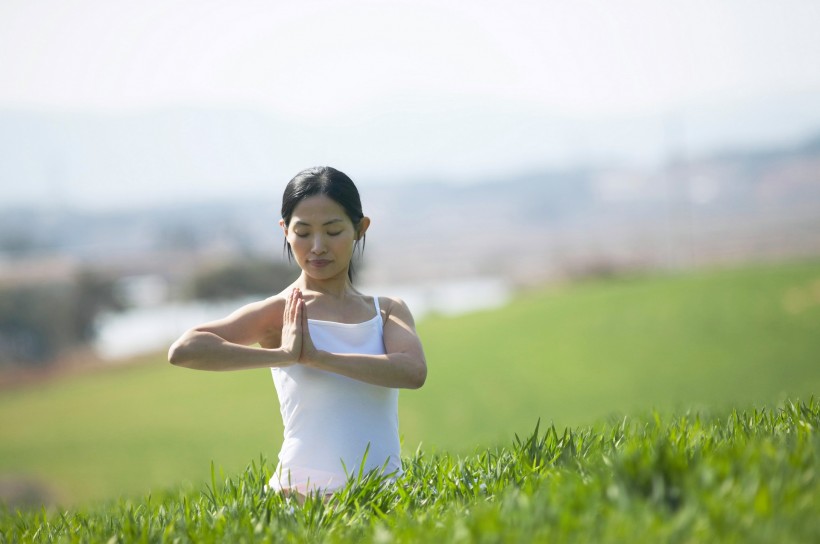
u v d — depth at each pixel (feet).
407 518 21.02
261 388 250.57
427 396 211.82
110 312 427.33
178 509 26.03
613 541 16.01
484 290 545.85
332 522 22.43
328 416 25.41
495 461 26.53
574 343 234.38
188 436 210.79
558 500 18.79
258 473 27.43
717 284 265.54
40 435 233.55
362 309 26.68
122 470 191.31
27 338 400.26
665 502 18.11
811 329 215.10
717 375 193.88
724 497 17.29
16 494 181.68
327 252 25.82
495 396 204.23
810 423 24.49
